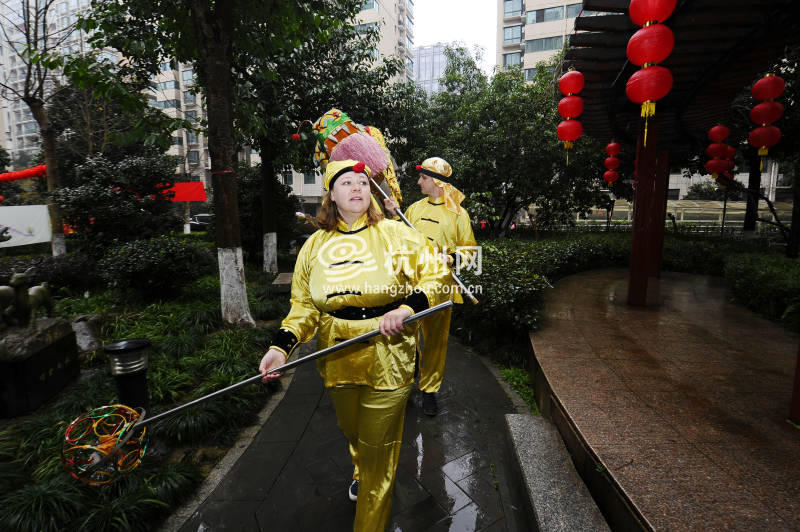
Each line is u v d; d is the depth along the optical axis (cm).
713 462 210
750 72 461
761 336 441
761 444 228
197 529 218
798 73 860
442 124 1340
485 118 1082
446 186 348
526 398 375
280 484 253
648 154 557
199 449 296
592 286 729
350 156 261
